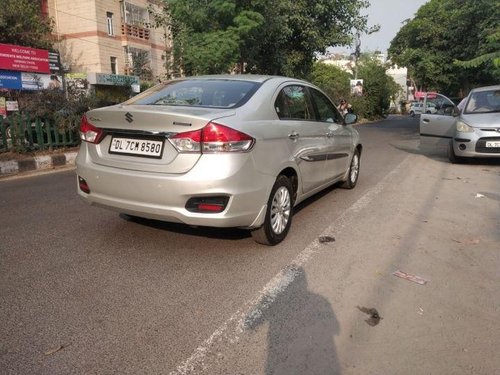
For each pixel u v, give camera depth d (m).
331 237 4.56
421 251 4.21
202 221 3.56
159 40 32.28
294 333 2.75
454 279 3.60
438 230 4.86
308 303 3.14
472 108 9.74
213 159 3.48
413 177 8.07
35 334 2.68
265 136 3.89
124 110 3.72
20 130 9.75
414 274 3.69
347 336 2.73
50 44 20.94
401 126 25.31
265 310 3.02
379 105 37.78
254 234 4.12
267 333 2.75
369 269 3.76
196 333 2.73
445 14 26.59
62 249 4.08
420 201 6.16
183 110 3.70
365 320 2.93
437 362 2.50
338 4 20.55
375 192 6.73
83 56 26.80
